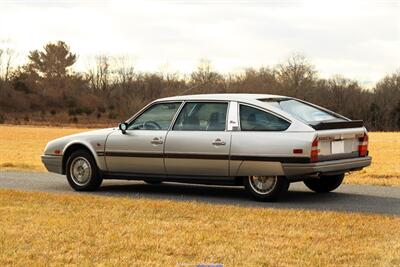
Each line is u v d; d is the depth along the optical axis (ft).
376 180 43.86
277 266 19.34
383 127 269.44
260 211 28.40
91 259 20.20
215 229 24.41
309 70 279.69
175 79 315.78
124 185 40.22
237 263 19.65
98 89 376.27
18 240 22.63
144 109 35.94
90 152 37.17
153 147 34.88
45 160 38.86
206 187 39.06
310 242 22.24
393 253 20.57
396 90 274.16
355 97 274.77
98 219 26.55
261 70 280.92
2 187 39.52
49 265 19.56
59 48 397.80
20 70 394.93
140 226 25.03
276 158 31.42
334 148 32.17
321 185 36.09
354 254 20.54
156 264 19.61
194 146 33.63
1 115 337.11
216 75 273.54
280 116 31.96
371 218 26.55
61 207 29.66
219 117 33.55
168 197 34.58
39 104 366.63
